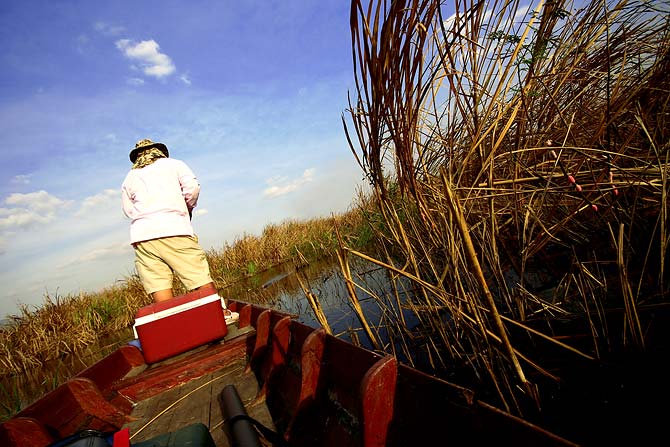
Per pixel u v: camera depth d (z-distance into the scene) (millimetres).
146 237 2877
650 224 1739
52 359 6535
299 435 1597
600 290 1844
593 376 1495
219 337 2682
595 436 1239
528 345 1864
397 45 1160
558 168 1791
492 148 1548
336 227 2219
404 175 1662
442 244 1783
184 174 3174
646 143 1731
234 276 10414
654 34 1721
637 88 1593
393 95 1281
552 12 1274
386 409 1213
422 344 2467
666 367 1354
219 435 1726
